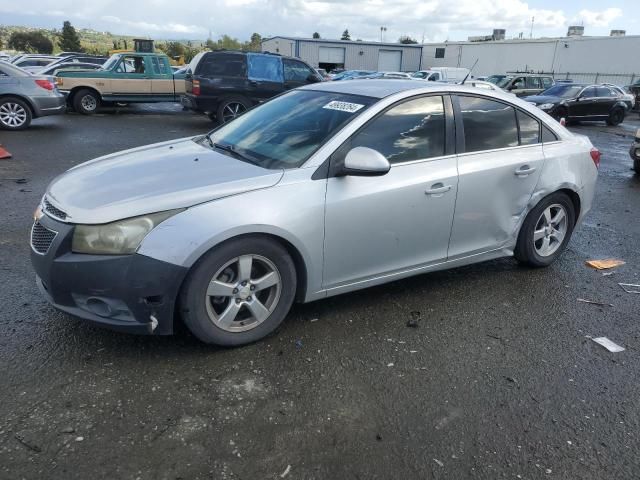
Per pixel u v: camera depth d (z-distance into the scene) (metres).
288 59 14.65
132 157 3.89
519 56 45.41
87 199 3.10
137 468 2.38
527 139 4.53
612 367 3.37
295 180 3.34
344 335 3.60
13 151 9.98
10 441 2.49
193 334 3.19
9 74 12.37
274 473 2.39
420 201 3.81
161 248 2.93
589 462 2.55
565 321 3.96
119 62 16.58
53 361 3.12
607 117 20.08
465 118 4.16
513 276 4.77
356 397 2.95
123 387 2.92
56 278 3.01
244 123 4.36
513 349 3.53
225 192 3.14
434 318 3.91
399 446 2.60
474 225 4.20
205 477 2.35
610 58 39.06
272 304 3.41
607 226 6.57
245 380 3.04
